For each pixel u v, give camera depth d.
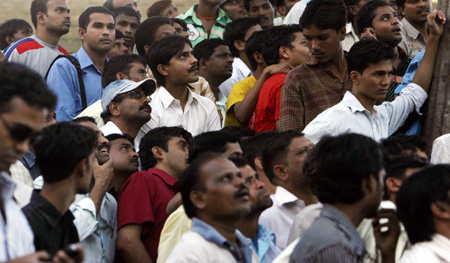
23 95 2.46
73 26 9.58
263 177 4.19
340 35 5.15
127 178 4.82
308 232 2.99
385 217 3.34
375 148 3.08
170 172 4.65
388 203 3.46
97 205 4.20
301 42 5.81
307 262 2.90
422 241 2.97
